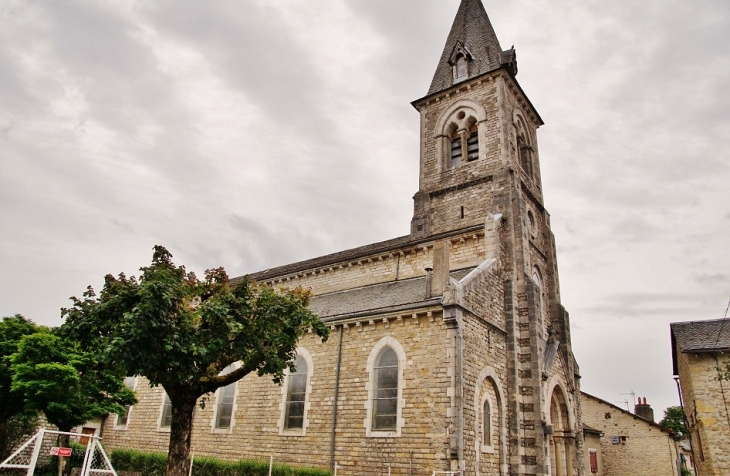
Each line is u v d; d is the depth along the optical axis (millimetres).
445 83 33531
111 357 13555
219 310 14875
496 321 22719
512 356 22656
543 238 30375
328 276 30344
